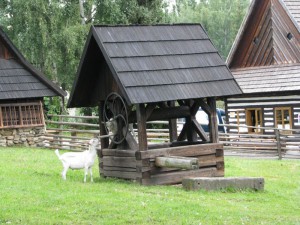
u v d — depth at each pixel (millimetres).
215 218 12336
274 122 29000
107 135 16609
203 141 17031
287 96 28406
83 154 16172
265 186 16859
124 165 16234
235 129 30656
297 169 20922
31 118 29844
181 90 15602
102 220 11914
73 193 14258
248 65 31250
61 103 40375
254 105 29828
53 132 29781
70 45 38562
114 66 15281
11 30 41031
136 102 14875
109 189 14898
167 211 12688
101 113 17219
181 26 17188
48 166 19750
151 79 15445
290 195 15703
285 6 29453
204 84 16047
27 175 17156
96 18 41875
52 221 11773
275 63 29875
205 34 17266
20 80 29578
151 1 41969
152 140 27672
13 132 29500
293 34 29188
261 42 30641
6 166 19453
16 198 13617
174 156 15914
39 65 41344
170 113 16562
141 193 14562
